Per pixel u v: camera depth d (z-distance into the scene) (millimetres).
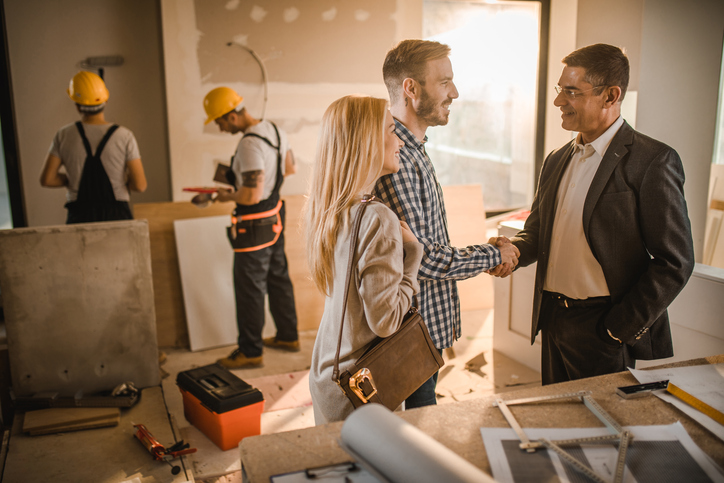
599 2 3162
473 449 1018
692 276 2277
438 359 1450
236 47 3734
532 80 4691
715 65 2979
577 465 952
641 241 1635
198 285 3645
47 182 3277
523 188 4871
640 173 1594
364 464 869
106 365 2562
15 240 2395
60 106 3682
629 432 1039
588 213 1678
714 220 3189
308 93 3953
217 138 3795
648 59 2879
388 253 1264
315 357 1445
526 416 1125
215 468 2273
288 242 3875
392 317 1279
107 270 2510
